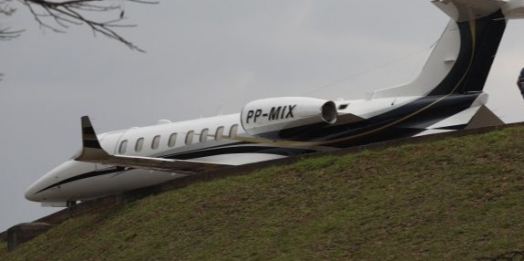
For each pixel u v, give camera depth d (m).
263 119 75.31
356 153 66.19
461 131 65.12
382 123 71.62
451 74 70.88
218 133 79.81
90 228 71.12
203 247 59.09
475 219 50.59
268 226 58.84
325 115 71.69
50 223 78.50
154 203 69.94
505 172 55.59
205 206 65.50
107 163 74.06
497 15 69.38
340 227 54.81
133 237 65.25
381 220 54.06
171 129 84.12
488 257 44.97
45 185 90.12
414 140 65.31
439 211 52.78
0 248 81.06
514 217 49.38
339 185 61.62
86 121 71.44
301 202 61.00
